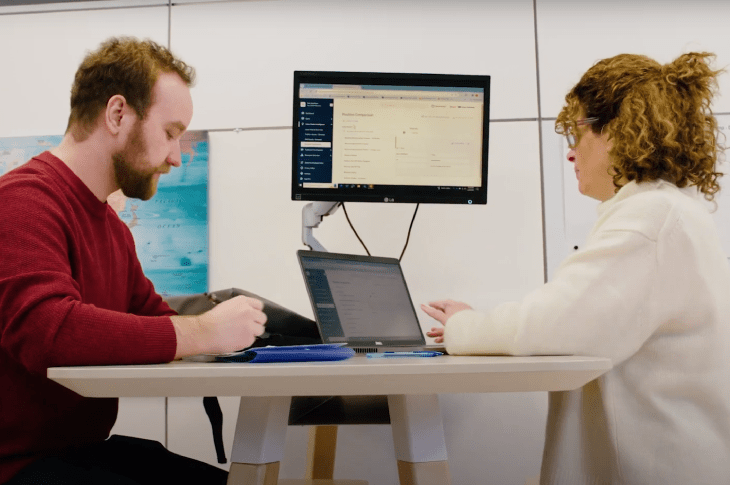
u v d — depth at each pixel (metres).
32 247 0.86
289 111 1.92
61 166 1.02
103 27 1.97
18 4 1.98
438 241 1.86
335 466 1.83
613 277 0.95
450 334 1.06
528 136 1.87
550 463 1.07
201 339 0.83
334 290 1.34
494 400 1.80
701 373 0.98
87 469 0.87
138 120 1.05
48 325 0.78
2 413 0.90
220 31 1.95
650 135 1.07
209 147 1.93
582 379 0.71
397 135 1.66
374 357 1.01
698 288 0.97
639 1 1.86
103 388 0.69
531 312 0.95
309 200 1.66
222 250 1.90
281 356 0.81
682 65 1.11
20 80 1.97
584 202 1.84
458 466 1.79
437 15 1.91
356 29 1.92
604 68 1.18
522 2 1.89
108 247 1.11
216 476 1.07
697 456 0.95
